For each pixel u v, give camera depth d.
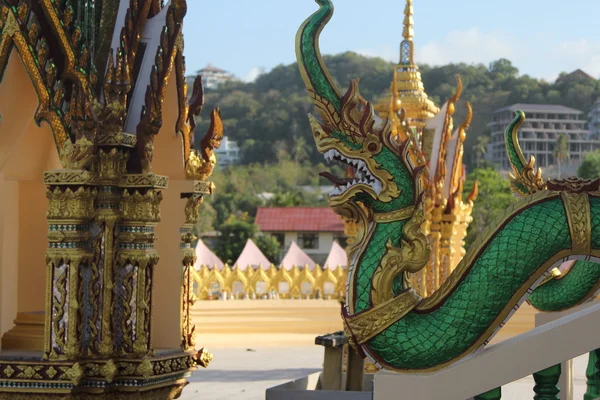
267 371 17.58
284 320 26.28
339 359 8.44
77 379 6.33
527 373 3.91
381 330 4.03
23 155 7.27
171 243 7.74
